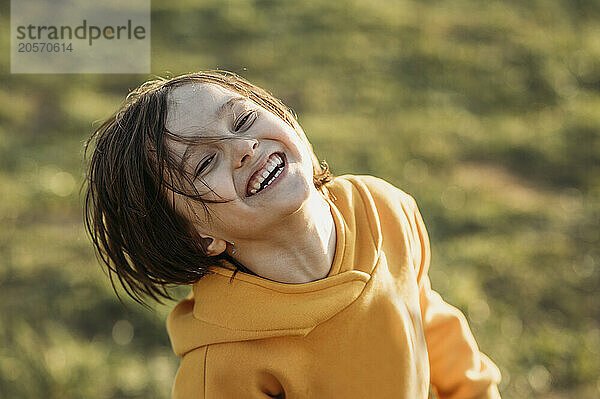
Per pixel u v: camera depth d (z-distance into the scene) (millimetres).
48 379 2811
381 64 6375
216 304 1468
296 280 1444
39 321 3268
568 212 4570
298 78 6062
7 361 2834
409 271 1575
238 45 6543
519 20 7348
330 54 6453
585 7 7766
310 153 1561
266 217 1350
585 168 5141
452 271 3746
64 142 4973
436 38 6879
